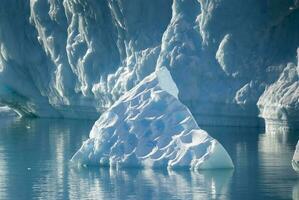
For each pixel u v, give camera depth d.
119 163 49.81
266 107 67.12
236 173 48.12
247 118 70.69
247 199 42.38
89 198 43.41
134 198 43.06
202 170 48.56
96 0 81.19
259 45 70.38
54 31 87.94
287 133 65.44
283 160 52.41
